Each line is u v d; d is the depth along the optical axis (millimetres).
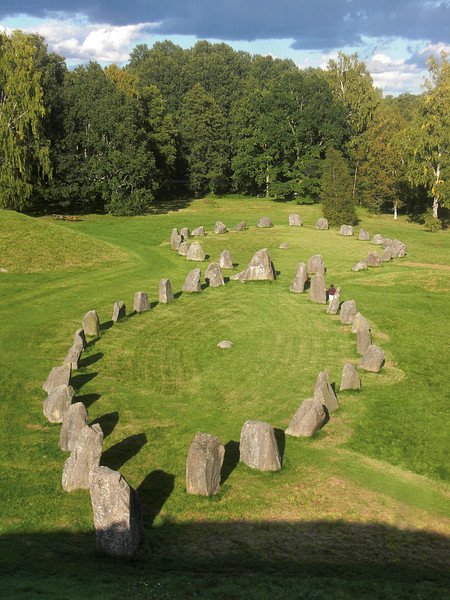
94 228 66688
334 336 31578
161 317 34656
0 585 10609
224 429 20359
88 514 14672
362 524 14391
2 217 52625
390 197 83188
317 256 47375
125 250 54438
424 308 37188
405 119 105438
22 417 20781
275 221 75688
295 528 14117
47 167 66938
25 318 33625
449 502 15711
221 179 105125
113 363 26906
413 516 14914
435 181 71750
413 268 50375
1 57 63750
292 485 16391
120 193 75875
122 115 75250
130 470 17062
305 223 74875
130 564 12336
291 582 11266
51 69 94938
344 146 91188
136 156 75688
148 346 29469
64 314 34625
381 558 12867
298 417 19766
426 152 71188
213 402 22812
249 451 17484
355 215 75062
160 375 25594
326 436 19703
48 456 17938
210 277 42656
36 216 72188
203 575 11688
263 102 93438
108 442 18953
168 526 14102
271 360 27734
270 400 23078
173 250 55688
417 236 68188
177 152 102250
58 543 13250
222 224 65875
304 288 41812
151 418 21109
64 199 74125
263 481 16609
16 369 25578
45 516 14500
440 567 12562
